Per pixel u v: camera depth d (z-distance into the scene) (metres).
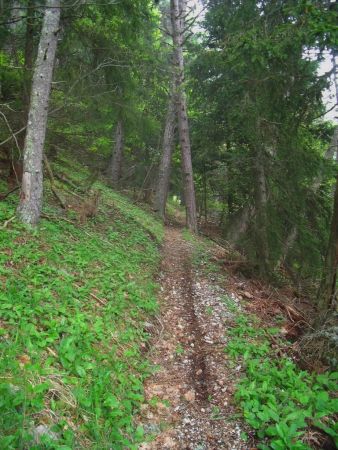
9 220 7.36
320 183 11.09
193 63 12.79
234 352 6.04
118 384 4.59
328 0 6.50
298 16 6.33
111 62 10.12
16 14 8.93
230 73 10.62
